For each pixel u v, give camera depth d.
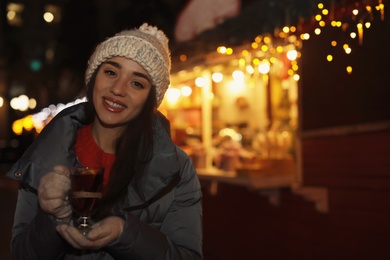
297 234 5.65
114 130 2.21
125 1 17.41
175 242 2.27
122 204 2.15
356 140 4.87
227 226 7.23
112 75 2.14
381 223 4.57
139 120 2.16
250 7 5.32
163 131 2.21
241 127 7.97
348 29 4.59
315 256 5.35
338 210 5.07
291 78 6.68
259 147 6.82
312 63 5.44
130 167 2.13
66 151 2.17
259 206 6.38
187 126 8.36
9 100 34.91
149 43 2.12
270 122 7.43
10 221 10.88
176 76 7.71
